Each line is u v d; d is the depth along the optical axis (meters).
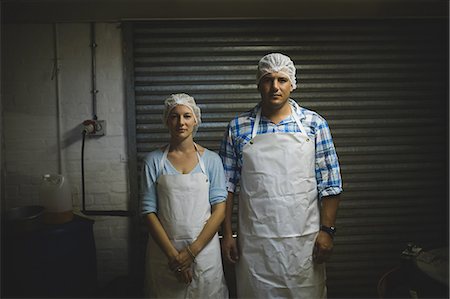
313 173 1.89
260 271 1.85
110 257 2.70
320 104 2.66
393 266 2.75
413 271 1.87
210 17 2.58
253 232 1.86
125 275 2.68
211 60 2.61
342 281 2.74
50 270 2.08
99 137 2.64
